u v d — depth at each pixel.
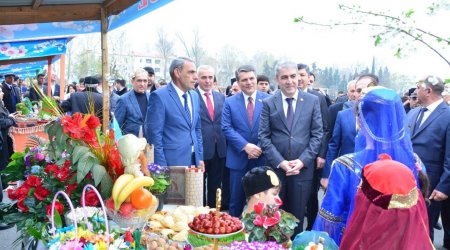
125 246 1.91
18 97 11.22
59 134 2.42
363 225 1.35
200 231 1.96
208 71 5.23
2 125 6.70
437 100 4.09
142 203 2.12
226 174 5.65
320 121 3.95
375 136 1.87
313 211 4.78
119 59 22.95
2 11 4.23
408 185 1.32
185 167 3.01
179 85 4.10
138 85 5.54
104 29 4.52
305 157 3.77
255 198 2.29
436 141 3.99
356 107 2.04
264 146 3.90
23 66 14.22
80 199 2.45
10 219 2.52
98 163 2.32
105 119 4.61
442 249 4.55
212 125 5.25
